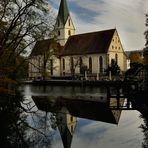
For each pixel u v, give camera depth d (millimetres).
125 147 14594
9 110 28719
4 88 27156
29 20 28000
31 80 78688
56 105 33125
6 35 25375
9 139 17000
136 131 18406
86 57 100812
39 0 27031
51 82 73625
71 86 67500
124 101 36156
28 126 20828
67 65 106250
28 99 39406
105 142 15844
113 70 79375
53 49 38219
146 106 26453
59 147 15195
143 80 34531
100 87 61562
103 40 99000
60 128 20031
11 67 27219
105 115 25500
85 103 34500
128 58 112688
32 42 29469
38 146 15398
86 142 15977
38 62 34625
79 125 21250
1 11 24984
